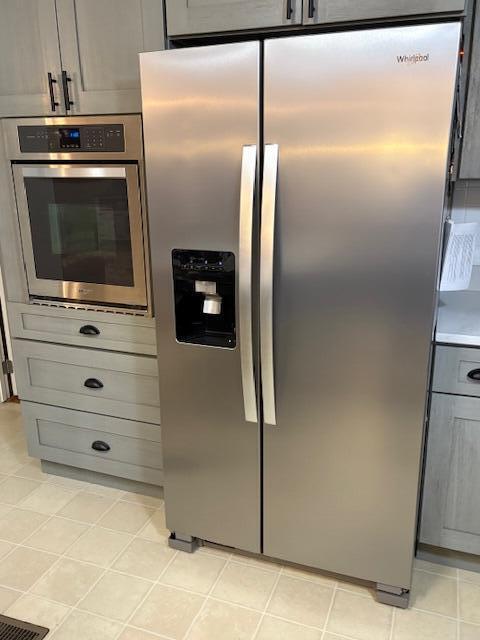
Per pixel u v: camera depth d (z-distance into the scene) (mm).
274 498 1943
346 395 1733
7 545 2221
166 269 1852
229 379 1873
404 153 1485
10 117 2205
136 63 1954
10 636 1805
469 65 1769
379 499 1798
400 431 1705
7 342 3525
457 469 1903
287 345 1757
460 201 2312
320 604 1921
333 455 1810
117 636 1803
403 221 1533
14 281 2432
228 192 1694
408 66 1427
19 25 2074
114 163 2088
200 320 1938
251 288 1708
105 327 2314
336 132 1533
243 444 1925
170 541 2199
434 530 1998
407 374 1647
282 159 1604
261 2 1686
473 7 1711
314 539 1936
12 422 3305
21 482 2662
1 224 2361
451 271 2141
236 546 2076
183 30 1828
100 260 2236
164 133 1724
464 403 1825
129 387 2357
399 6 1550
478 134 1826
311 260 1657
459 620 1844
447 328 1834
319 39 1484
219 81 1613
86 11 1966
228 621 1856
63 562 2129
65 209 2229
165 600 1947
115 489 2604
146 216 2096
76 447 2576
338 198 1580
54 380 2508
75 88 2064
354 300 1644
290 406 1814
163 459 2084
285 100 1559
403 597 1885
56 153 2166
